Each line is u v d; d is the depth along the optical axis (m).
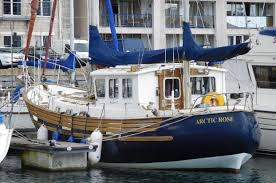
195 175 44.72
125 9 110.69
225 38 114.69
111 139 46.44
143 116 45.75
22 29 96.19
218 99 46.28
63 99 51.38
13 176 44.25
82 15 105.88
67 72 66.56
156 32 110.69
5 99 61.50
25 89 55.38
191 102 47.56
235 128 43.59
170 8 111.12
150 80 46.78
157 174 44.91
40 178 43.59
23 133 60.62
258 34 56.44
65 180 42.97
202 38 114.50
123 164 46.75
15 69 77.50
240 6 116.94
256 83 56.28
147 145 45.25
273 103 55.12
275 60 55.31
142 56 47.09
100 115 47.56
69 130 48.62
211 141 43.94
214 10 114.44
